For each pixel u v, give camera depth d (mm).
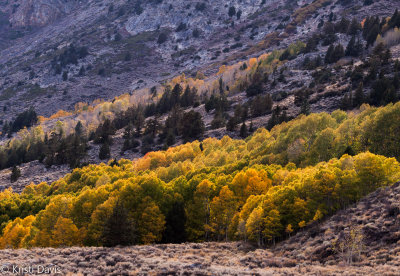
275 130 117000
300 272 33781
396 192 46125
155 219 54250
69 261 36031
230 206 57844
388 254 34438
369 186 52219
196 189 62625
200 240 57438
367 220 42344
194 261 38094
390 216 41281
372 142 78750
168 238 55031
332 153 79500
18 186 127375
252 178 61969
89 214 58000
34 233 59812
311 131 92750
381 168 52281
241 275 30891
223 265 38188
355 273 30797
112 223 46594
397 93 133250
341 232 42188
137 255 39562
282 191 54781
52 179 132250
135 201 56625
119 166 129250
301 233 48719
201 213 59125
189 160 107625
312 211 52344
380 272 30578
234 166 83562
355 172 53906
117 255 38062
